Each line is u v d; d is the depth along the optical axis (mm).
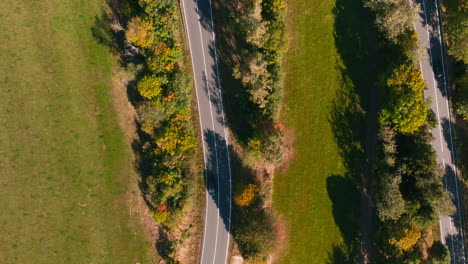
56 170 73062
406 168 66625
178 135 67312
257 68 62906
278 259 71562
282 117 72688
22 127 73188
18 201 72312
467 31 67188
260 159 69438
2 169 72375
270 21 65750
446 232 72562
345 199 72312
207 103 73312
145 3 66000
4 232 71875
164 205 67250
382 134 67062
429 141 66688
